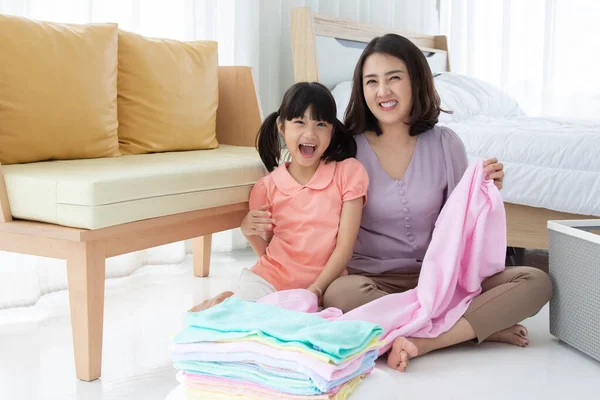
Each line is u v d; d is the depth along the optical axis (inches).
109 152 84.3
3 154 74.0
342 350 41.1
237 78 100.7
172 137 92.0
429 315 66.9
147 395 59.9
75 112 79.4
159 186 67.6
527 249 121.1
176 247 107.6
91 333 62.4
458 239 70.4
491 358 68.2
